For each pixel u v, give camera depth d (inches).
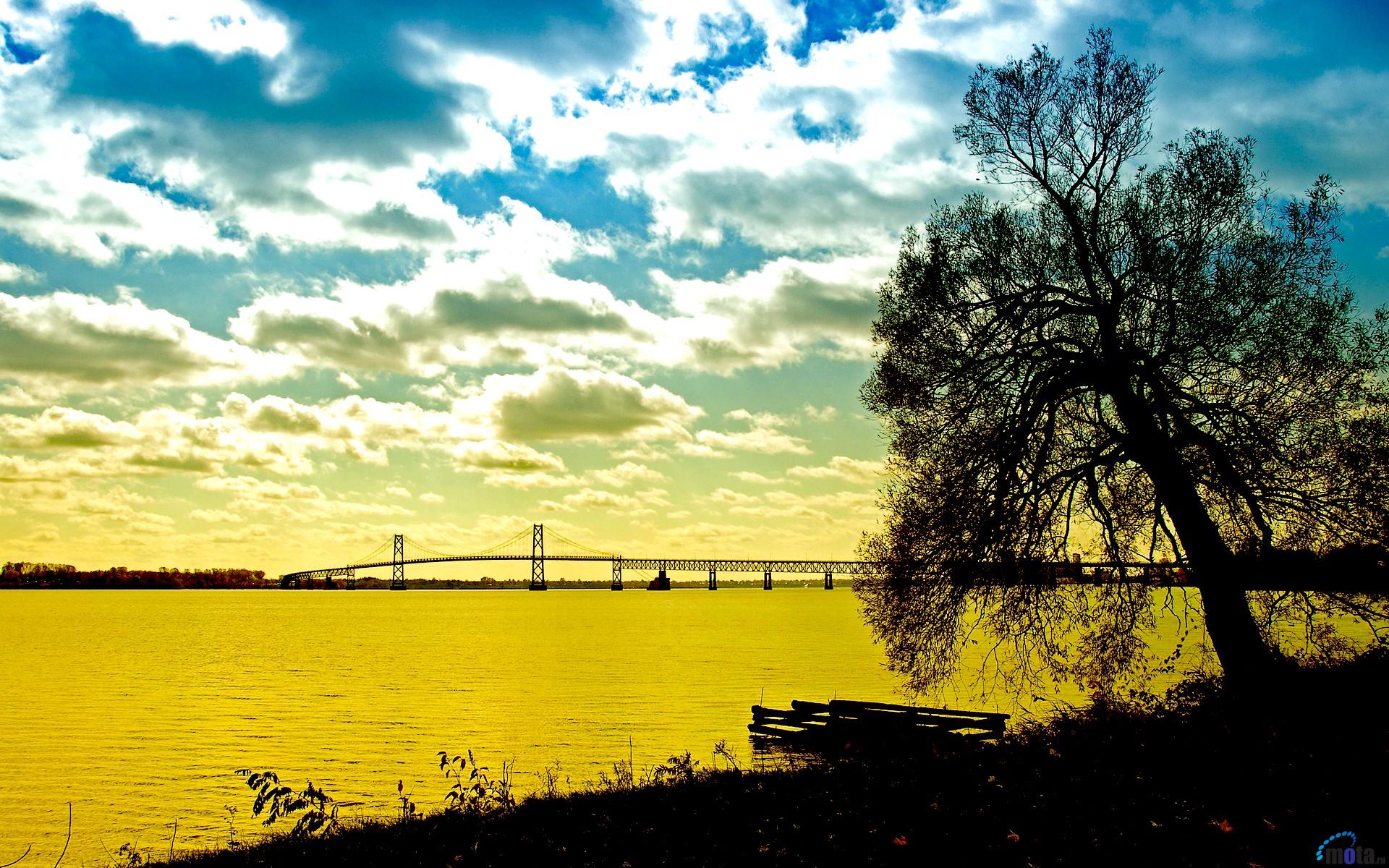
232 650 2864.2
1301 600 706.8
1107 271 725.3
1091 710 750.5
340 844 519.8
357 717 1336.1
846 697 1389.0
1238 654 670.5
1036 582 731.4
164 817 799.7
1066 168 778.2
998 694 1195.3
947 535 738.8
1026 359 744.3
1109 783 529.3
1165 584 754.8
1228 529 714.2
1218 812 461.4
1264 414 681.6
